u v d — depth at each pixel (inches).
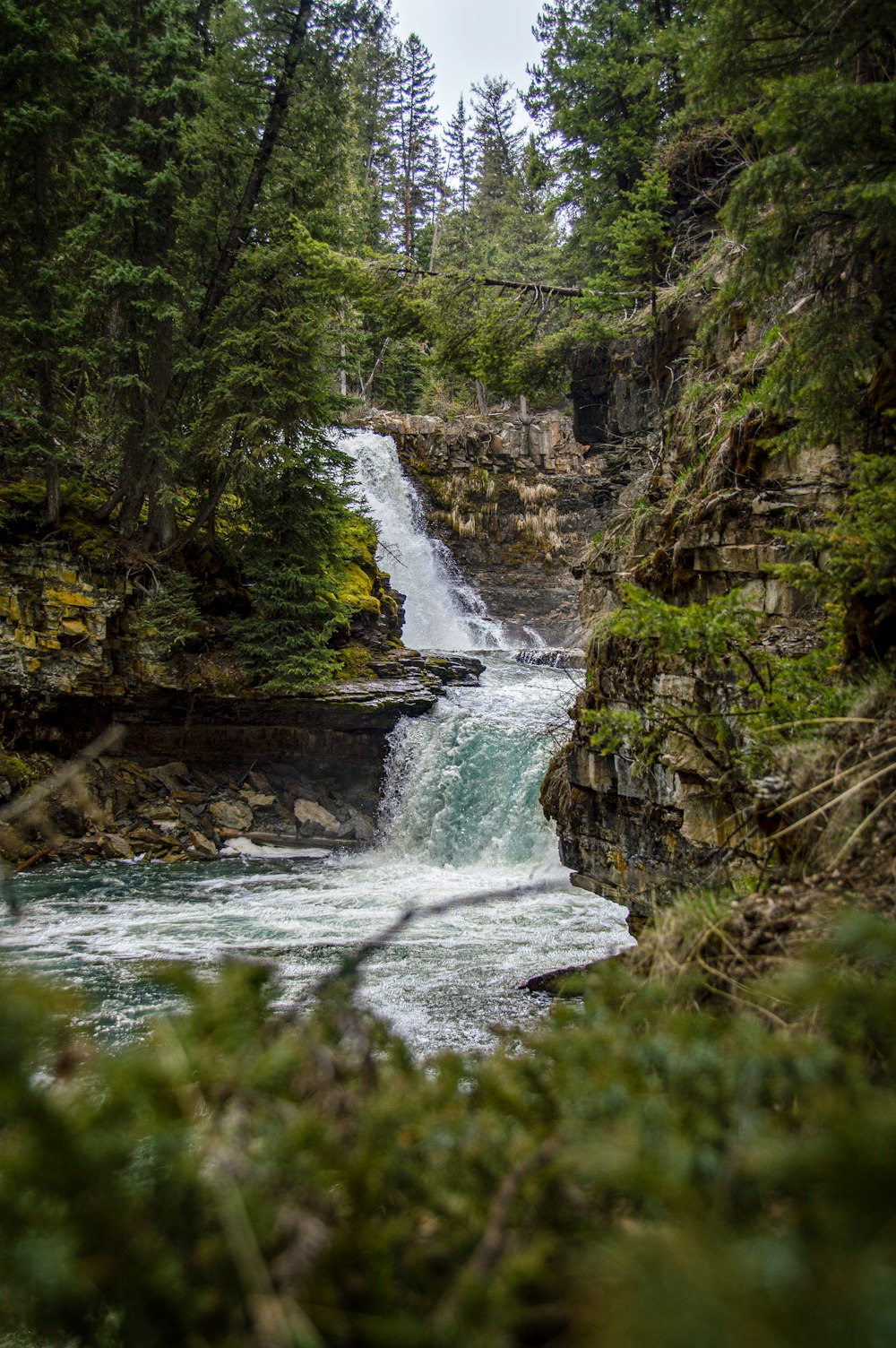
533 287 769.6
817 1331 33.7
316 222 820.0
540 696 912.9
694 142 553.0
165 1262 50.8
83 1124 55.0
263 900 607.5
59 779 98.7
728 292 236.1
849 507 217.0
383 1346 49.0
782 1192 52.0
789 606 245.0
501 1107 71.1
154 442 783.7
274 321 799.7
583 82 746.2
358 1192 58.4
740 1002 98.0
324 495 830.5
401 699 845.2
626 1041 79.7
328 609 834.2
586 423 639.1
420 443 1523.1
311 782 845.2
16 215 813.2
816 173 204.8
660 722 233.8
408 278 779.4
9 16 755.4
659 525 315.9
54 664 749.9
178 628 772.0
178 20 817.5
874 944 67.7
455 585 1481.3
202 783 817.5
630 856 321.4
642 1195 54.9
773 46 226.2
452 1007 365.7
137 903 591.2
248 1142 59.9
